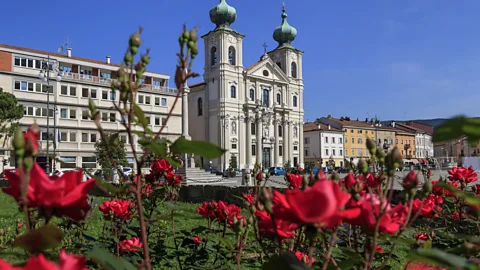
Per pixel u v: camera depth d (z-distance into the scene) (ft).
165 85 159.74
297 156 192.03
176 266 11.74
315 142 219.20
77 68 139.64
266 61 182.50
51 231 3.54
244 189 35.47
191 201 40.04
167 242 13.92
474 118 3.43
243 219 6.79
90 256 3.90
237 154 168.04
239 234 6.75
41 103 126.41
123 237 10.58
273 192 4.42
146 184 11.10
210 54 172.96
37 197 3.64
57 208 3.89
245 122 172.35
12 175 3.76
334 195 3.67
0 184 49.32
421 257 3.38
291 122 189.26
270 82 183.52
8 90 120.37
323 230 3.98
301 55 198.90
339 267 4.58
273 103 183.62
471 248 4.55
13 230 12.62
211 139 170.09
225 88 167.32
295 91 194.29
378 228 4.24
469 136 3.63
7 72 119.96
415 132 269.64
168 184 11.39
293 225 4.87
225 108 165.68
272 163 179.32
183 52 4.71
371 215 4.24
